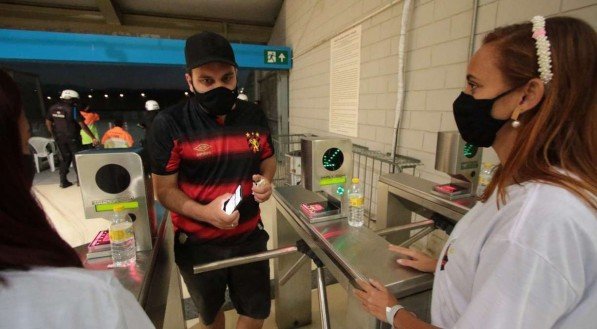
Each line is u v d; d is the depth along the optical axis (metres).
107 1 4.26
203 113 1.13
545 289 0.42
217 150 1.14
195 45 1.04
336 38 3.20
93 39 3.72
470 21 1.73
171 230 1.33
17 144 0.37
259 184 1.18
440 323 0.63
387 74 2.45
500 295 0.44
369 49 2.66
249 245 1.27
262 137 1.28
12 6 4.48
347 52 3.01
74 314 0.36
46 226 0.40
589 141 0.46
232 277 1.30
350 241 1.00
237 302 1.33
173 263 1.28
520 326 0.43
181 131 1.09
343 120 3.21
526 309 0.43
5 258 0.33
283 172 4.46
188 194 1.18
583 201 0.43
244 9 5.09
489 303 0.45
